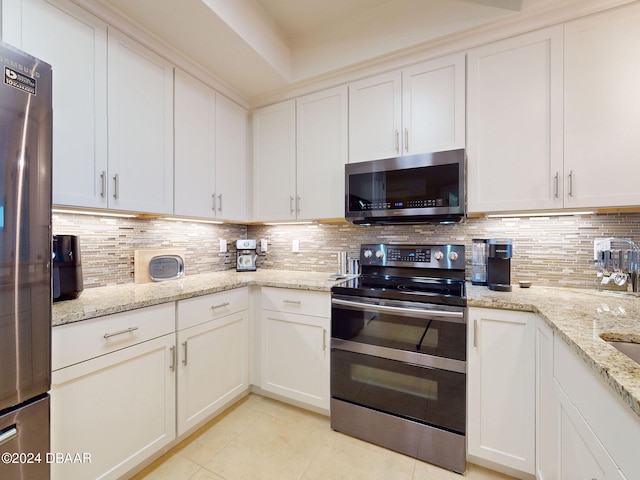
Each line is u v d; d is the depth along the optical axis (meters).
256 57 1.88
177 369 1.59
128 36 1.58
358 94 2.01
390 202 1.84
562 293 1.57
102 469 1.26
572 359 0.95
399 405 1.60
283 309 1.99
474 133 1.68
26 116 0.94
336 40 2.02
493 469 1.47
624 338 0.94
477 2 1.62
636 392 0.57
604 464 0.73
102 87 1.47
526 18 1.54
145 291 1.65
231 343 1.95
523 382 1.35
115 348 1.30
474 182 1.68
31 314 0.96
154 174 1.72
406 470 1.49
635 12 1.36
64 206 1.36
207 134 2.07
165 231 2.15
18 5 1.18
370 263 2.14
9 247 0.90
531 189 1.55
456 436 1.47
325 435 1.74
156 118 1.73
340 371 1.76
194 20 1.56
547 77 1.52
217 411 1.87
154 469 1.47
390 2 1.86
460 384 1.47
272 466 1.51
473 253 1.86
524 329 1.34
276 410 1.98
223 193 2.20
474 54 1.68
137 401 1.39
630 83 1.38
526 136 1.56
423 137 1.80
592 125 1.43
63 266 1.39
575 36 1.46
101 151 1.46
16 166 0.91
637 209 1.51
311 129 2.18
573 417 0.93
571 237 1.73
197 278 2.16
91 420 1.22
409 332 1.58
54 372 1.10
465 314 1.46
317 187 2.15
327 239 2.48
